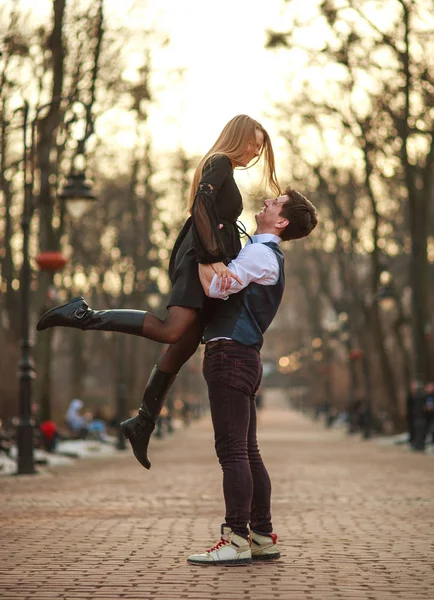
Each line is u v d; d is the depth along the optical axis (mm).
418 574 7043
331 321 83875
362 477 18969
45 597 6055
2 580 6699
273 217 7289
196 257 6762
